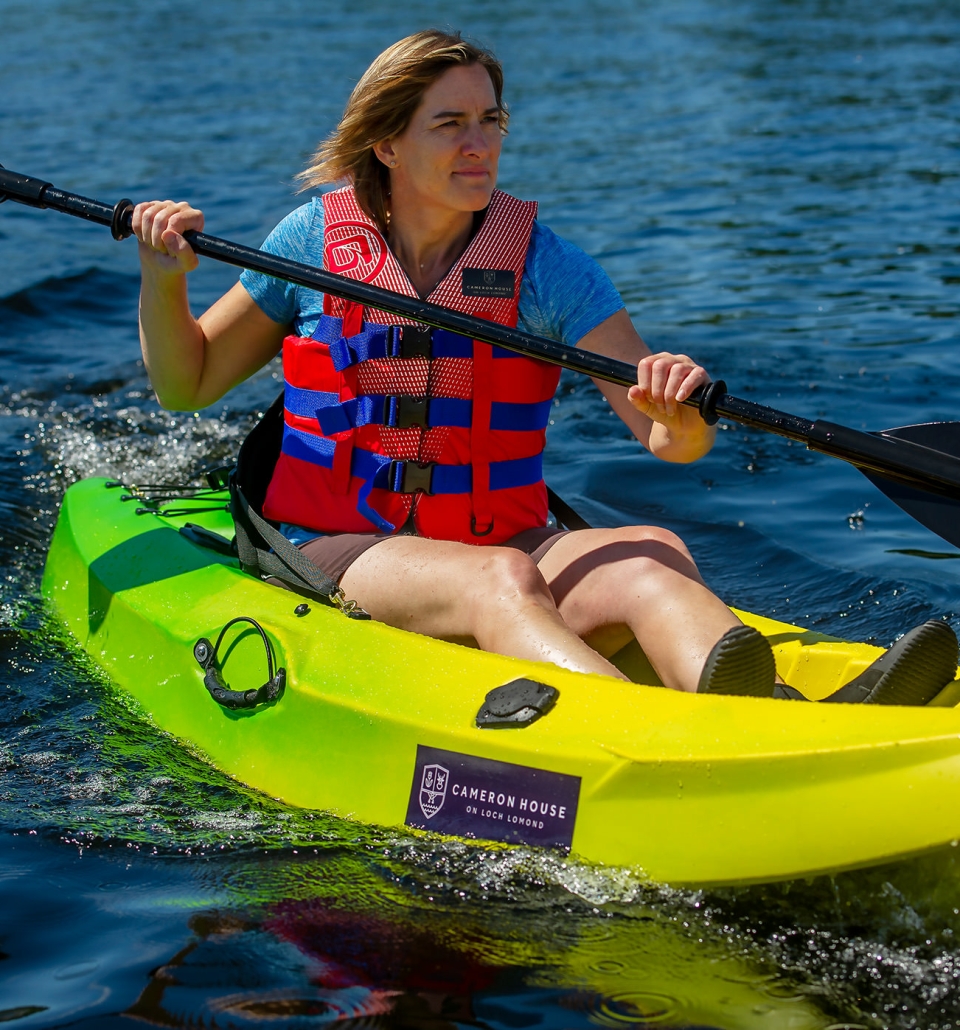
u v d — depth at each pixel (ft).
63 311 20.80
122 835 7.59
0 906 6.87
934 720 6.36
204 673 8.68
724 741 6.59
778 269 22.40
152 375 9.34
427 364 8.73
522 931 6.51
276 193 28.07
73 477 14.60
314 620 8.39
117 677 9.60
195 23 58.85
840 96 38.34
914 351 18.08
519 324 9.09
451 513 8.84
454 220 9.02
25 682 9.70
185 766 8.39
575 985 6.10
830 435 7.82
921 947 6.36
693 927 6.49
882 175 28.73
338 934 6.53
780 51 48.01
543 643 7.62
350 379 8.86
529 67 46.21
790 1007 5.95
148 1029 5.80
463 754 7.18
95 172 30.17
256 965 6.28
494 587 7.93
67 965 6.32
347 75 43.73
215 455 15.34
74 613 10.55
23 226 25.99
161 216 8.82
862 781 6.28
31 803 8.00
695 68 44.78
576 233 25.07
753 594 11.53
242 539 9.37
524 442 8.97
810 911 6.59
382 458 8.82
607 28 55.88
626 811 6.70
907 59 44.62
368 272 9.02
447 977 6.16
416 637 7.97
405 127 8.66
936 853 6.41
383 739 7.47
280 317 9.43
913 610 10.96
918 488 7.83
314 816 7.63
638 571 7.87
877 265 22.38
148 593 9.73
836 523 12.91
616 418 16.37
